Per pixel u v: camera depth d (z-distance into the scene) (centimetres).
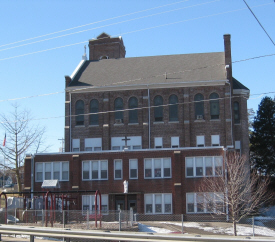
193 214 4309
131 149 4975
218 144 5334
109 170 4581
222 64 5778
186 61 6031
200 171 4381
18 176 6078
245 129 5525
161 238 1836
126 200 4544
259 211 4588
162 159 4497
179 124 5447
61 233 2014
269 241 1716
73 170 4625
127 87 5600
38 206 4078
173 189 4425
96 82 5838
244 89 5581
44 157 4719
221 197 3797
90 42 6869
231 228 3616
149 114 5516
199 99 5456
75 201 4566
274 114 6072
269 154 5966
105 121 5616
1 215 3422
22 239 2423
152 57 6303
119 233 1909
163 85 5522
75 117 5712
